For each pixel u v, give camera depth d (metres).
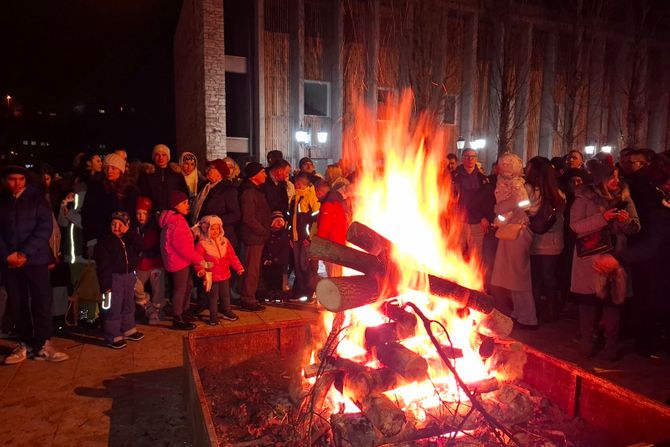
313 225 6.38
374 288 3.05
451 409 2.99
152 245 5.66
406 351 2.98
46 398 3.78
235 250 6.55
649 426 2.75
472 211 6.20
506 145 15.88
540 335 5.30
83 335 5.26
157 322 5.68
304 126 16.72
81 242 5.55
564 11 19.17
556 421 3.12
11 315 5.13
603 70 20.53
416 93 11.95
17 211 4.39
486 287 6.18
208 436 2.33
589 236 4.43
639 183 4.42
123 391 3.92
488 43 18.78
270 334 4.19
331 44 16.81
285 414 3.18
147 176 6.14
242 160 17.03
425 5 11.77
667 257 4.30
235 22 17.48
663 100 21.80
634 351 4.81
